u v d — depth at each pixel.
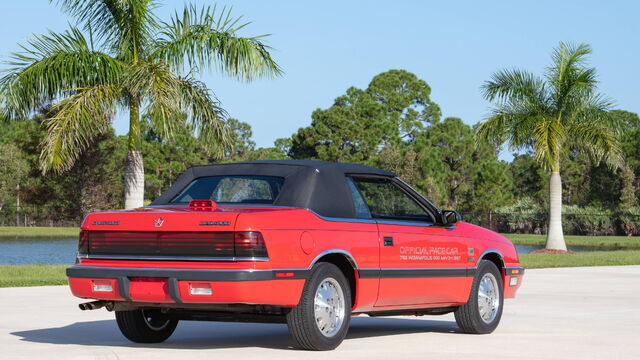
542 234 63.00
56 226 67.31
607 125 32.03
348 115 83.25
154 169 77.19
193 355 7.40
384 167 69.88
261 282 7.03
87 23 21.44
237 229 7.05
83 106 20.45
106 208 52.78
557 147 31.62
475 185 67.00
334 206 7.91
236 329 9.75
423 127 108.44
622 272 21.11
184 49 21.02
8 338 8.70
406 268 8.41
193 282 7.06
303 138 83.12
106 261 7.54
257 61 20.91
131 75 20.38
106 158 52.66
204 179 8.31
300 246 7.37
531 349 8.00
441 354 7.61
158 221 7.31
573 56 31.58
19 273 18.80
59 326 9.79
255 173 8.08
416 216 8.84
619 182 68.62
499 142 32.84
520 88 31.98
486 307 9.44
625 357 7.52
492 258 9.84
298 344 7.61
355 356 7.39
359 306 8.00
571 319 10.82
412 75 110.38
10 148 66.25
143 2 21.42
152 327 8.39
